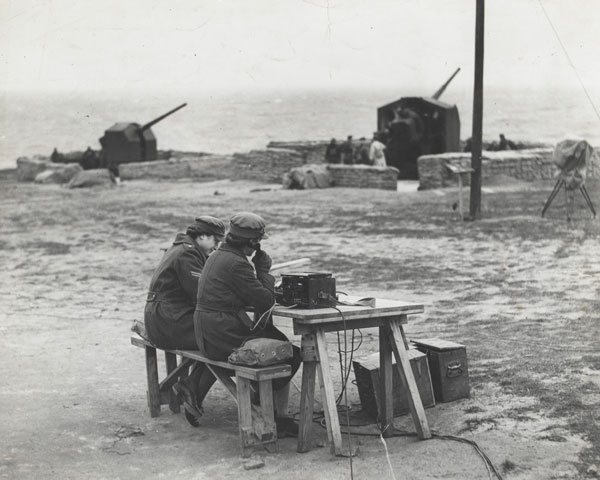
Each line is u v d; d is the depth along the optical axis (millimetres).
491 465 4465
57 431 5613
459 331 7945
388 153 29891
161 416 5977
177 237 5879
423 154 29453
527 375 6121
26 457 5078
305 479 4496
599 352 6734
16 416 5977
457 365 5754
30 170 36844
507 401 5559
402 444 4992
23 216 22531
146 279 12820
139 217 21219
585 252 12375
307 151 34250
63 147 70125
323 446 5082
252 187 28406
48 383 6914
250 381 5504
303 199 23016
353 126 94438
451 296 9883
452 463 4562
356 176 25766
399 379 5574
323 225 17547
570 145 15953
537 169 25047
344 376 6699
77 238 18109
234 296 5203
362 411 5730
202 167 35688
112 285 12375
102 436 5496
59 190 31125
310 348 4996
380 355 5281
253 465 4730
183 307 5680
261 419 5000
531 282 10359
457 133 29625
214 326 5156
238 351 4957
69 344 8430
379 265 12453
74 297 11445
